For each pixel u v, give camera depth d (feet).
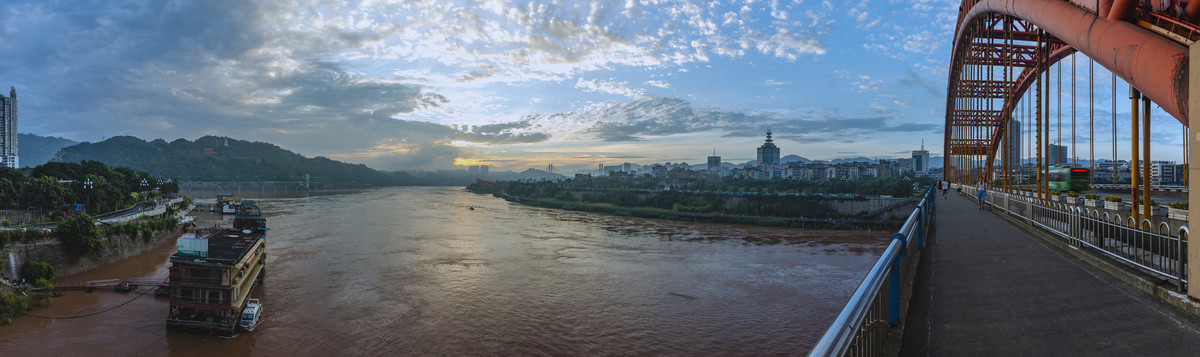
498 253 214.90
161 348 102.22
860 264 197.88
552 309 131.13
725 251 231.09
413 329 114.42
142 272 165.48
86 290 140.15
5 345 101.55
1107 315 21.95
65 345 102.63
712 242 264.31
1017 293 26.14
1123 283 27.25
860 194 479.00
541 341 108.58
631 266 190.19
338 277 161.89
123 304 128.98
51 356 97.45
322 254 203.21
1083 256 34.91
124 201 316.19
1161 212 40.63
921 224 39.91
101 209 277.64
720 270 183.93
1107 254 33.37
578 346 106.11
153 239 208.54
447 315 124.57
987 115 177.99
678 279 167.84
